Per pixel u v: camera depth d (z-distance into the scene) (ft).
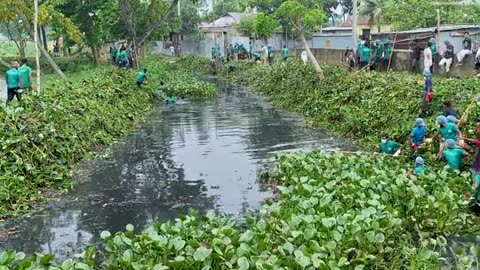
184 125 68.08
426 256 23.62
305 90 78.13
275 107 82.23
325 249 22.16
